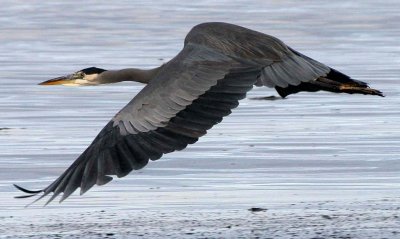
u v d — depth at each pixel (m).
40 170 15.73
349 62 29.48
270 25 40.69
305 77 9.42
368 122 20.25
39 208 13.28
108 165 8.22
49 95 24.00
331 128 19.53
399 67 28.34
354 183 14.68
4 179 15.09
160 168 15.77
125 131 8.41
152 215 12.80
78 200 13.71
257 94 24.30
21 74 27.28
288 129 19.45
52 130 19.42
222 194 13.98
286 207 13.19
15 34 38.31
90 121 20.47
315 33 38.09
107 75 11.38
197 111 8.66
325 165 16.02
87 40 36.38
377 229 11.98
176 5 51.16
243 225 12.22
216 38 9.38
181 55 9.15
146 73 11.31
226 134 18.91
